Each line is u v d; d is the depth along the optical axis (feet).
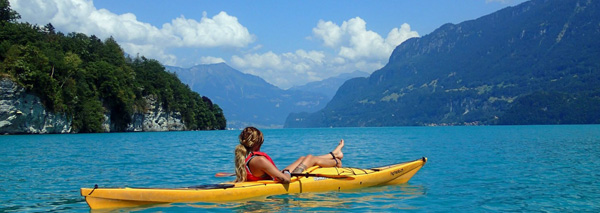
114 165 66.44
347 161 74.59
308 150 109.40
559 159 72.13
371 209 32.63
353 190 39.83
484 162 67.72
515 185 44.01
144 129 358.02
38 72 233.96
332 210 32.07
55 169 60.80
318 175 37.47
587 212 32.35
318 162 39.81
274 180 36.55
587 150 93.56
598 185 44.14
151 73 386.52
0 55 233.55
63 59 267.18
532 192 40.06
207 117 470.39
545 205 34.47
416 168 45.39
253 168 36.04
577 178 49.06
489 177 49.80
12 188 43.80
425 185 43.65
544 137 178.91
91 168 62.13
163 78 396.37
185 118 425.28
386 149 106.32
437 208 33.27
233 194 34.78
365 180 41.01
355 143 143.84
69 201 36.83
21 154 89.97
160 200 33.30
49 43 296.10
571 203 35.35
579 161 68.44
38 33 293.64
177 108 405.18
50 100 245.04
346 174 40.01
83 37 357.61
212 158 80.07
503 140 153.07
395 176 43.47
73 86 262.67
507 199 36.83
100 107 281.95
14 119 225.35
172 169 60.85
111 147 117.70
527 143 128.06
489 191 40.47
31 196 39.22
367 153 92.94
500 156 79.25
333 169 39.99
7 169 60.90
